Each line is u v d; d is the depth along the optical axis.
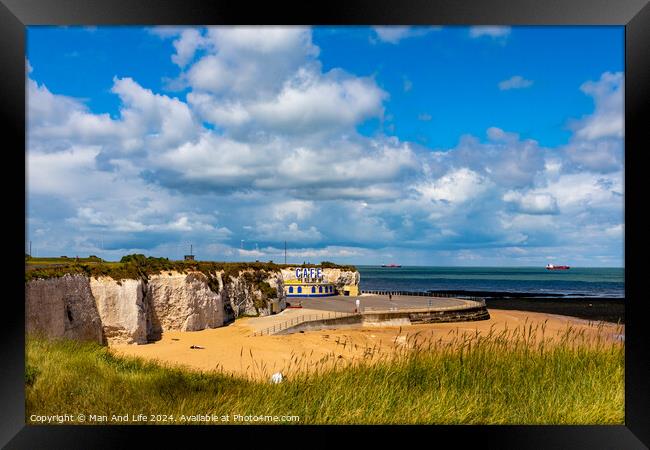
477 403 6.51
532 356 7.68
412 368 7.46
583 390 6.73
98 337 23.22
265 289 42.84
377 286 136.62
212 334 30.12
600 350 7.91
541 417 6.27
